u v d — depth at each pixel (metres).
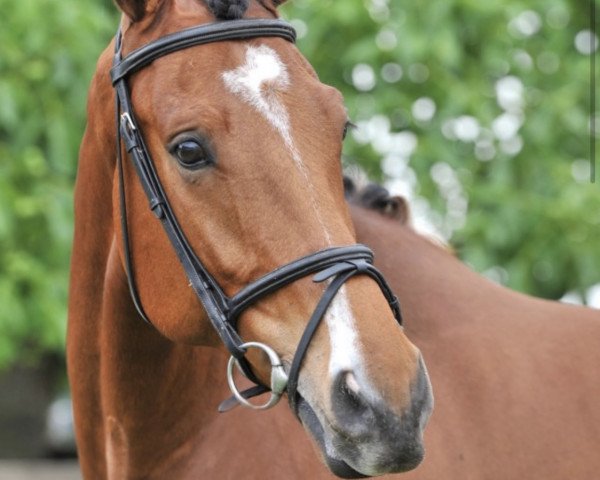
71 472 8.55
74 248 3.20
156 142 2.65
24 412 9.52
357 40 6.28
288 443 2.99
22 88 5.98
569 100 6.16
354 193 3.46
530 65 6.36
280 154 2.51
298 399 2.47
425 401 2.36
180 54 2.64
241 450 3.01
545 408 3.07
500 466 2.97
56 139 5.94
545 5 6.17
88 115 3.04
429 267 3.29
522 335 3.21
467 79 6.39
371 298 2.42
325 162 2.55
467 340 3.16
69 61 6.03
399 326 2.44
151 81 2.67
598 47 6.65
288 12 6.16
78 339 3.21
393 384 2.31
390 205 3.47
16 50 6.00
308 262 2.44
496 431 3.02
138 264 2.77
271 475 2.96
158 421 3.07
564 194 6.09
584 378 3.13
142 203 2.73
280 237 2.48
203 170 2.54
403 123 6.36
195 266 2.60
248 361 2.61
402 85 6.36
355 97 6.26
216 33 2.63
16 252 5.96
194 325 2.69
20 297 5.92
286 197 2.49
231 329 2.57
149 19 2.74
